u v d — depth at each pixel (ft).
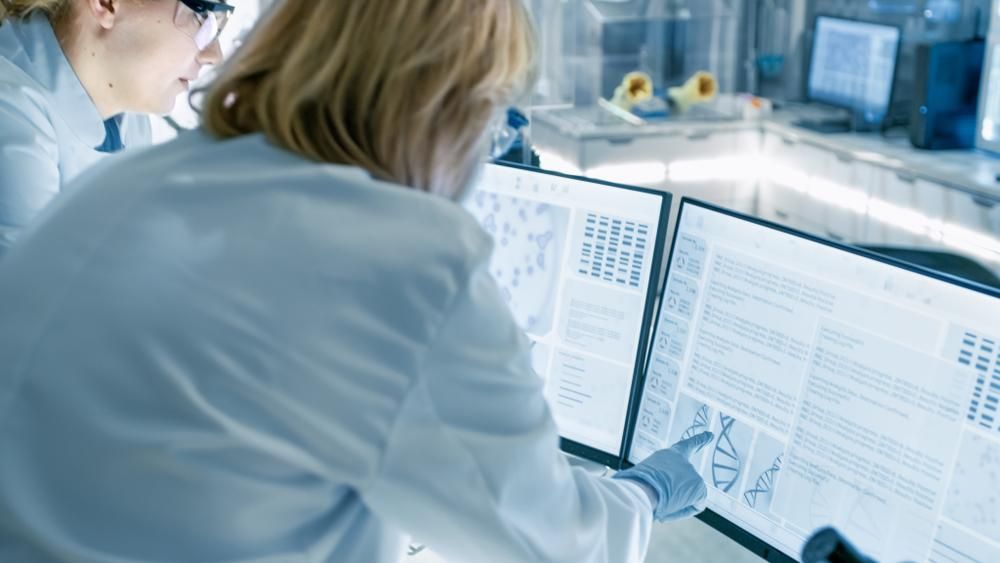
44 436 2.32
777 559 3.57
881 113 13.62
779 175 14.51
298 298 2.32
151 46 4.67
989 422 3.00
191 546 2.36
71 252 2.45
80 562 2.32
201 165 2.57
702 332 3.83
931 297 3.12
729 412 3.73
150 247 2.41
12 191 4.39
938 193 11.80
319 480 2.45
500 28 2.53
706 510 3.82
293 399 2.29
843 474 3.37
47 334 2.37
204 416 2.27
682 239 3.89
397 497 2.42
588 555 2.79
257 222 2.41
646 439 4.08
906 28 14.49
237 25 9.08
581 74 15.64
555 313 4.30
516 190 4.37
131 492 2.31
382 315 2.33
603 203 4.14
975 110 12.82
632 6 15.62
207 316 2.31
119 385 2.30
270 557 2.47
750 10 16.25
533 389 2.53
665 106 15.25
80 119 4.81
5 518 2.32
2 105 4.39
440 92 2.48
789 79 16.38
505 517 2.47
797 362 3.50
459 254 2.40
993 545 3.00
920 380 3.16
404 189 2.49
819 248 3.42
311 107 2.55
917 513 3.18
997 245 11.11
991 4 12.51
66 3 4.61
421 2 2.44
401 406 2.34
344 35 2.46
